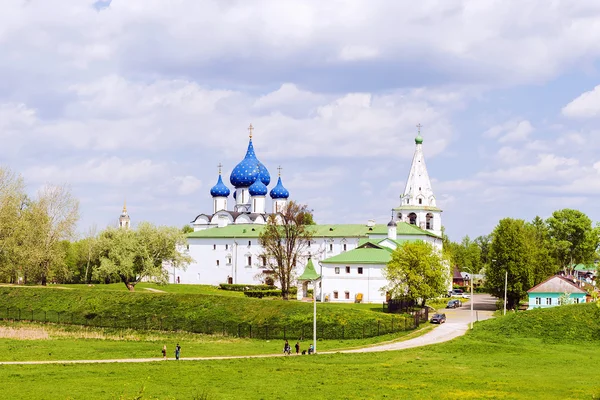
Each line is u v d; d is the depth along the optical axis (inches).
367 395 2687.0
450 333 4579.2
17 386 2751.0
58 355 3678.6
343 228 7534.5
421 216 7829.7
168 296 5575.8
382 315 4810.5
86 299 5693.9
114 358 3617.1
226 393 2706.7
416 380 2997.0
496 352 3868.1
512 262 6077.8
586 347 4156.0
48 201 6417.3
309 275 6358.3
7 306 5748.0
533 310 4788.4
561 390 2785.4
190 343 4301.2
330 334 4569.4
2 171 6565.0
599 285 4345.5
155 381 2923.2
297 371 3196.4
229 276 7785.4
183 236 6717.5
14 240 6181.1
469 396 2672.2
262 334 4692.4
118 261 6304.1
